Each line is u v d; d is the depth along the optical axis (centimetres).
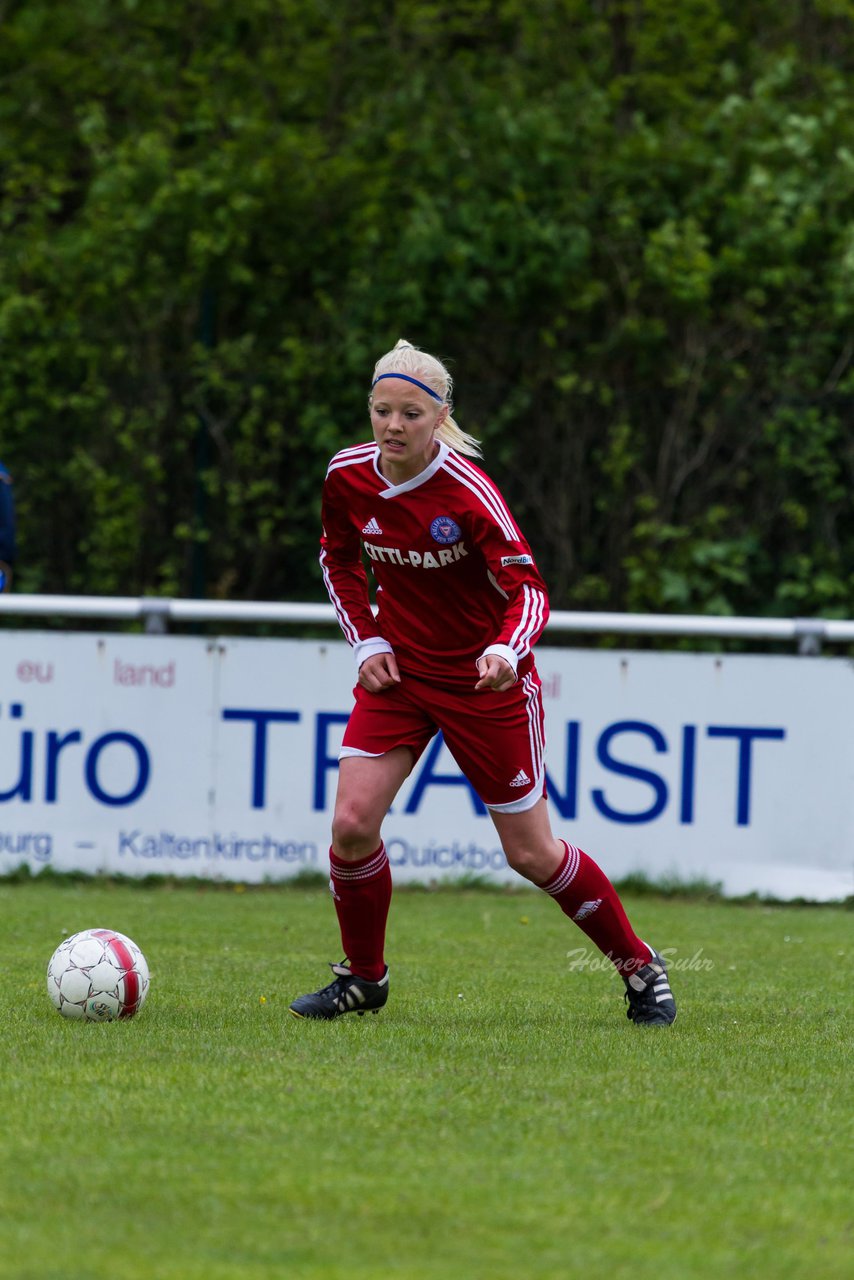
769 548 3584
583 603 3553
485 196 3800
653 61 5094
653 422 3569
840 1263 952
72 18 5019
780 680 2831
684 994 1895
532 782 1619
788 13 5353
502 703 1596
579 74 4834
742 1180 1108
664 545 3559
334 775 2847
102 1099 1277
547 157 3822
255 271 3834
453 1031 1597
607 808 2831
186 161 4219
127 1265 924
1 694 2847
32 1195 1042
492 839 2845
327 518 1638
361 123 4425
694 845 2836
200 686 2850
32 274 3847
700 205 3825
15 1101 1269
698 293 3597
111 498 3619
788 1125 1254
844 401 3559
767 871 2833
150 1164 1109
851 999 1883
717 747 2833
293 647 2845
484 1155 1145
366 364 3678
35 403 3641
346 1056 1452
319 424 3634
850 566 3572
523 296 3719
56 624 3672
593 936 1664
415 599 1602
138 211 3859
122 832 2853
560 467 3556
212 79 4841
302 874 2842
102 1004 1596
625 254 3750
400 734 1628
